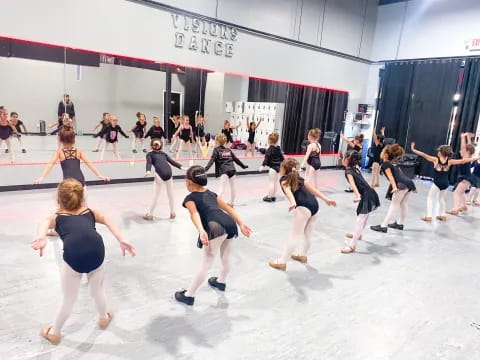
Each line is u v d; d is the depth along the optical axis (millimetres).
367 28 11406
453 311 3297
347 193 8086
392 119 11227
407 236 5340
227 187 7828
